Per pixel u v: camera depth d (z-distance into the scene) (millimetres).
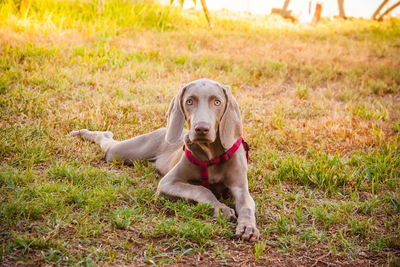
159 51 9227
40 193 3328
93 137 4938
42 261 2539
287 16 15414
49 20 9844
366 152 5090
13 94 5746
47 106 5660
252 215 3168
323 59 9727
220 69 8820
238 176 3594
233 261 2744
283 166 4312
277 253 2879
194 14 14039
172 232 2973
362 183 4105
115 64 7957
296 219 3400
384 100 7336
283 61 9406
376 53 10914
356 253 2920
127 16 10992
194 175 3633
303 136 5539
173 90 6969
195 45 9891
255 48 10430
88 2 11594
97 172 4000
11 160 4086
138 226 3104
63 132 4992
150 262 2650
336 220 3355
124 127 5418
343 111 6785
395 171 4309
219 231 3033
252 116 6336
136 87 7074
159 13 11781
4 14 9727
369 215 3549
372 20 16328
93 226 2982
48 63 7496
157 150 4535
